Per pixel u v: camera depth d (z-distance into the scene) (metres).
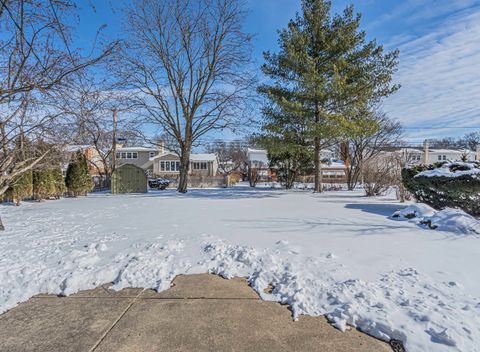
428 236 4.85
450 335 2.05
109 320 2.46
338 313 2.46
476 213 6.65
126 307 2.67
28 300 2.81
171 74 16.55
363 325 2.29
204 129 17.30
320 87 12.20
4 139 6.39
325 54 13.35
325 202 9.96
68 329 2.33
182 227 5.75
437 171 7.16
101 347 2.09
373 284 2.93
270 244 4.38
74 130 7.23
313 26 13.29
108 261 3.72
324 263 3.53
